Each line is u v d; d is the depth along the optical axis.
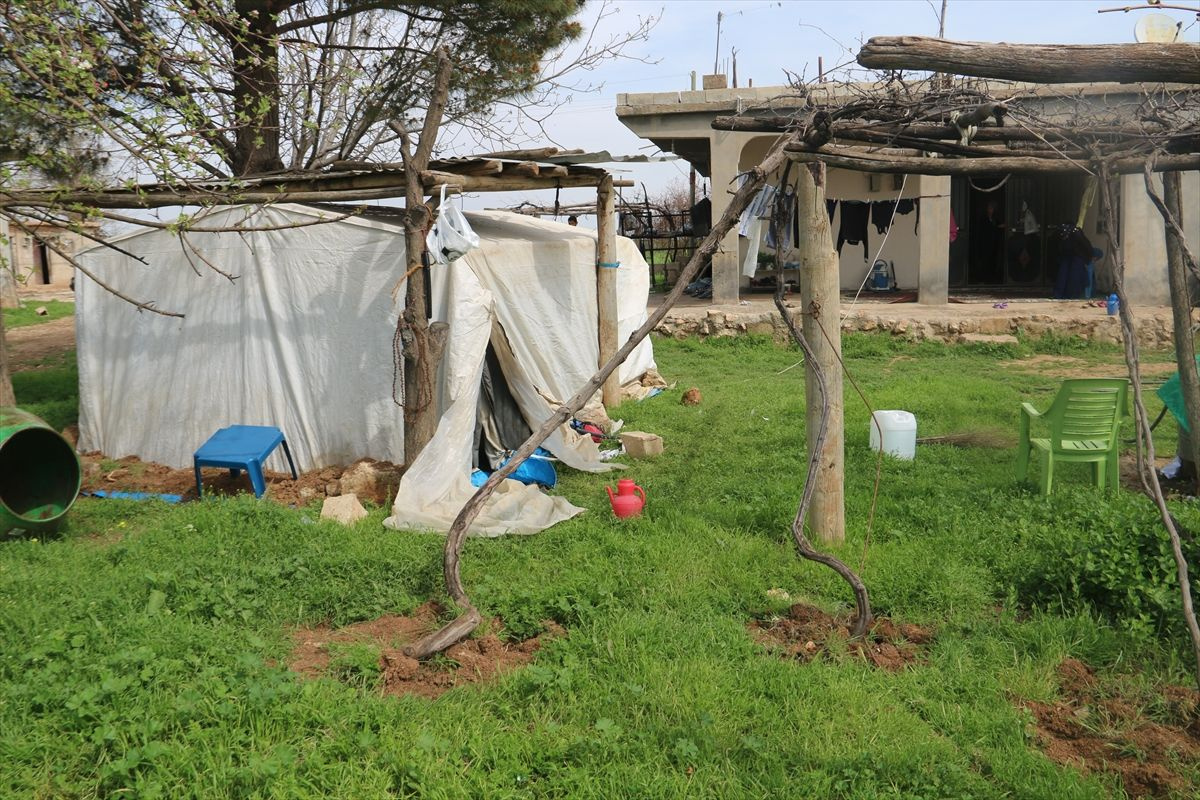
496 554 6.55
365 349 8.88
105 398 10.44
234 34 9.39
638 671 4.80
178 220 7.86
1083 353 15.73
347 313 8.95
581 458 9.28
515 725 4.33
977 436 9.72
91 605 5.44
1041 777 3.96
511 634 5.38
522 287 10.68
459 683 4.82
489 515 7.31
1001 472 8.41
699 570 6.21
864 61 3.91
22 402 13.43
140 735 4.04
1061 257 19.19
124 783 3.79
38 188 8.31
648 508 7.57
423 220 8.01
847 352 16.44
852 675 4.78
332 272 9.01
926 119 5.43
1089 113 5.34
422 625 5.58
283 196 8.44
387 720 4.27
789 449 9.34
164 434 9.91
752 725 4.36
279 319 9.27
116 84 9.48
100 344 10.41
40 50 7.12
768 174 5.37
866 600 5.26
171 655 4.83
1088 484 7.88
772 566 6.27
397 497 7.64
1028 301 18.73
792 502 7.34
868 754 4.00
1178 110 4.89
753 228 6.46
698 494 8.00
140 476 9.54
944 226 18.22
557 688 4.62
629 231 26.03
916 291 21.23
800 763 4.05
